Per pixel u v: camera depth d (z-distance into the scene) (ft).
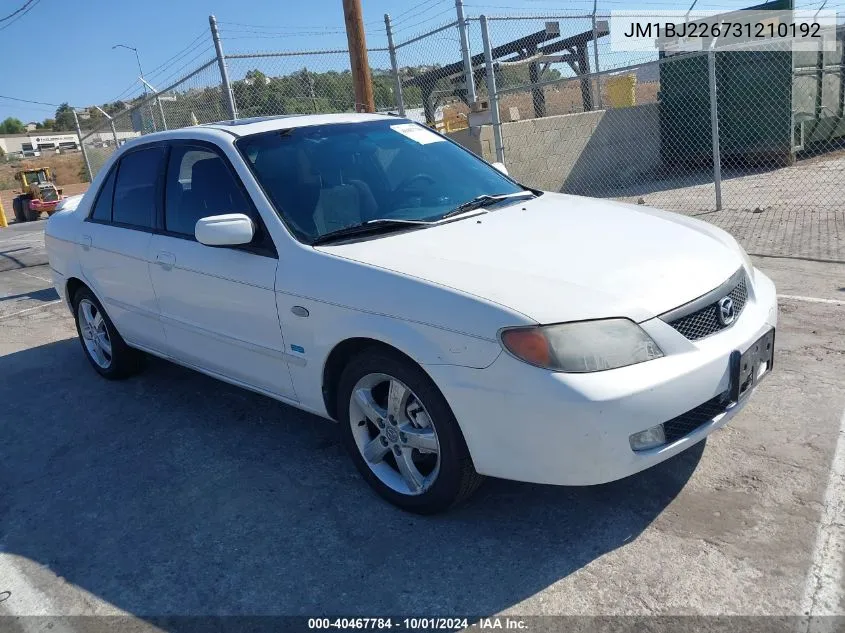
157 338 14.55
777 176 42.70
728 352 9.21
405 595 8.77
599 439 8.33
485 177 13.98
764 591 8.17
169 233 13.56
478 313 8.76
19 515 11.60
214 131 13.17
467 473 9.50
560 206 12.65
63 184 199.31
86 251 15.88
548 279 9.18
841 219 26.58
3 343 22.00
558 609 8.25
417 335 9.20
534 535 9.62
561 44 48.42
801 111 48.01
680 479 10.47
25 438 14.60
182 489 11.82
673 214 12.84
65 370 18.71
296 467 12.14
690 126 49.29
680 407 8.67
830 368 13.58
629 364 8.54
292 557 9.72
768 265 21.18
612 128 46.83
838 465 10.39
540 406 8.37
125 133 55.31
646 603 8.19
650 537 9.30
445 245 10.43
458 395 8.94
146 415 15.05
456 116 45.06
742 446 11.17
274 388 12.01
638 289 9.10
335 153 12.84
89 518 11.27
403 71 41.91
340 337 10.14
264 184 11.82
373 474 10.73
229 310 12.10
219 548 10.09
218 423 14.28
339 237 11.05
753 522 9.35
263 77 35.37
